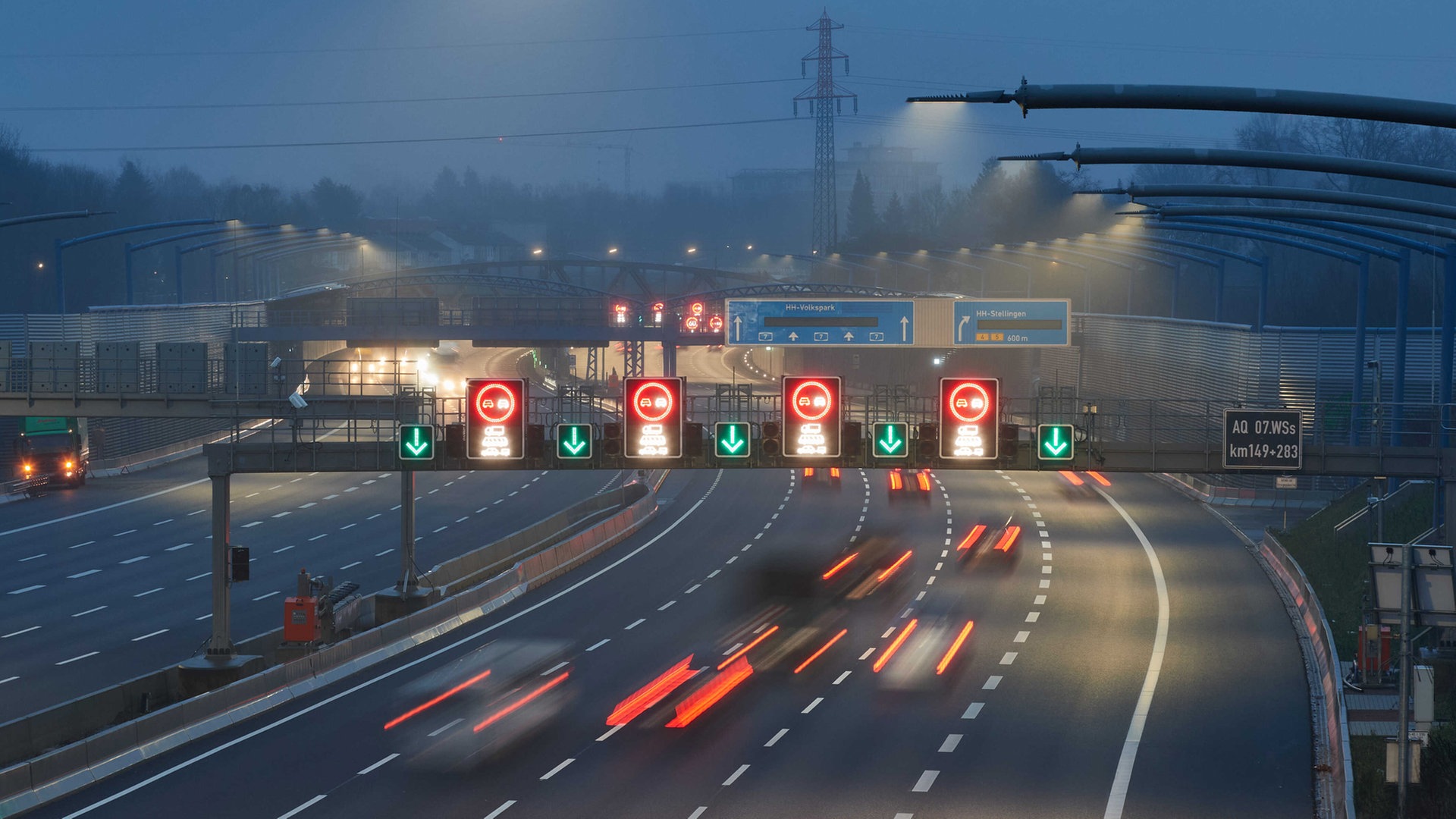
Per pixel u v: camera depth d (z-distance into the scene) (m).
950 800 115.81
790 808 113.50
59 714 133.12
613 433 147.50
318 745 134.00
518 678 159.62
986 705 146.25
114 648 183.88
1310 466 142.50
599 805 114.69
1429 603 108.06
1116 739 134.25
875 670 161.00
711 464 147.88
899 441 145.00
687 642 176.25
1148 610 194.12
